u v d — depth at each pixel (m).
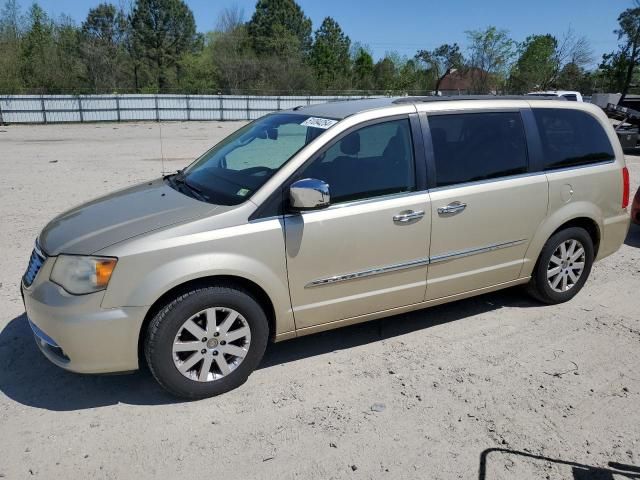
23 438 3.06
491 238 4.28
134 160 15.06
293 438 3.08
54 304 3.14
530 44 44.31
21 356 3.94
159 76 58.72
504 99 4.45
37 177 11.66
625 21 55.78
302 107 4.55
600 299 5.08
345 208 3.63
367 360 3.95
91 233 3.33
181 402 3.41
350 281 3.74
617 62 57.16
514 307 4.89
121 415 3.28
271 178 3.47
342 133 3.68
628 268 5.96
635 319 4.65
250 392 3.53
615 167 4.95
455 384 3.63
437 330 4.44
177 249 3.18
